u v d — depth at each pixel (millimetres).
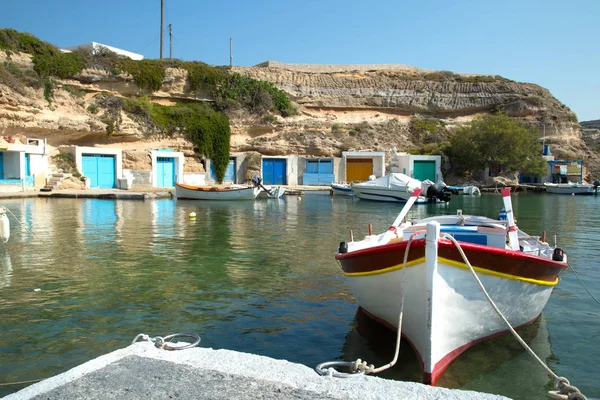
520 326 7523
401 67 75375
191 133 47031
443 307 5844
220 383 4043
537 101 63750
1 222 13961
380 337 7086
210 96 52938
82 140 42125
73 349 6434
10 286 9508
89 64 44844
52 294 8984
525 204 33969
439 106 65188
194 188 33375
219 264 11820
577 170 54625
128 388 3926
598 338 7219
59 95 40312
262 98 54188
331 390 3947
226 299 8844
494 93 66312
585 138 78500
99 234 16578
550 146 60281
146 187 41375
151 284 9805
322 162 51094
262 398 3770
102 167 39938
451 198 40438
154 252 13305
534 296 7266
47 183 35938
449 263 5777
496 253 6129
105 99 43125
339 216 24172
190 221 20875
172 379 4113
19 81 37531
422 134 59812
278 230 18266
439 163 50312
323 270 11234
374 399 3791
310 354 6461
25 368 5859
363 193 36312
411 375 5902
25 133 37750
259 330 7309
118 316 7789
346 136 55125
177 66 50750
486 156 50656
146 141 45406
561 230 19172
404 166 50344
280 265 11766
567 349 6781
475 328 6469
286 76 62312
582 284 10367
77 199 31672
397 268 6258
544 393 5531
